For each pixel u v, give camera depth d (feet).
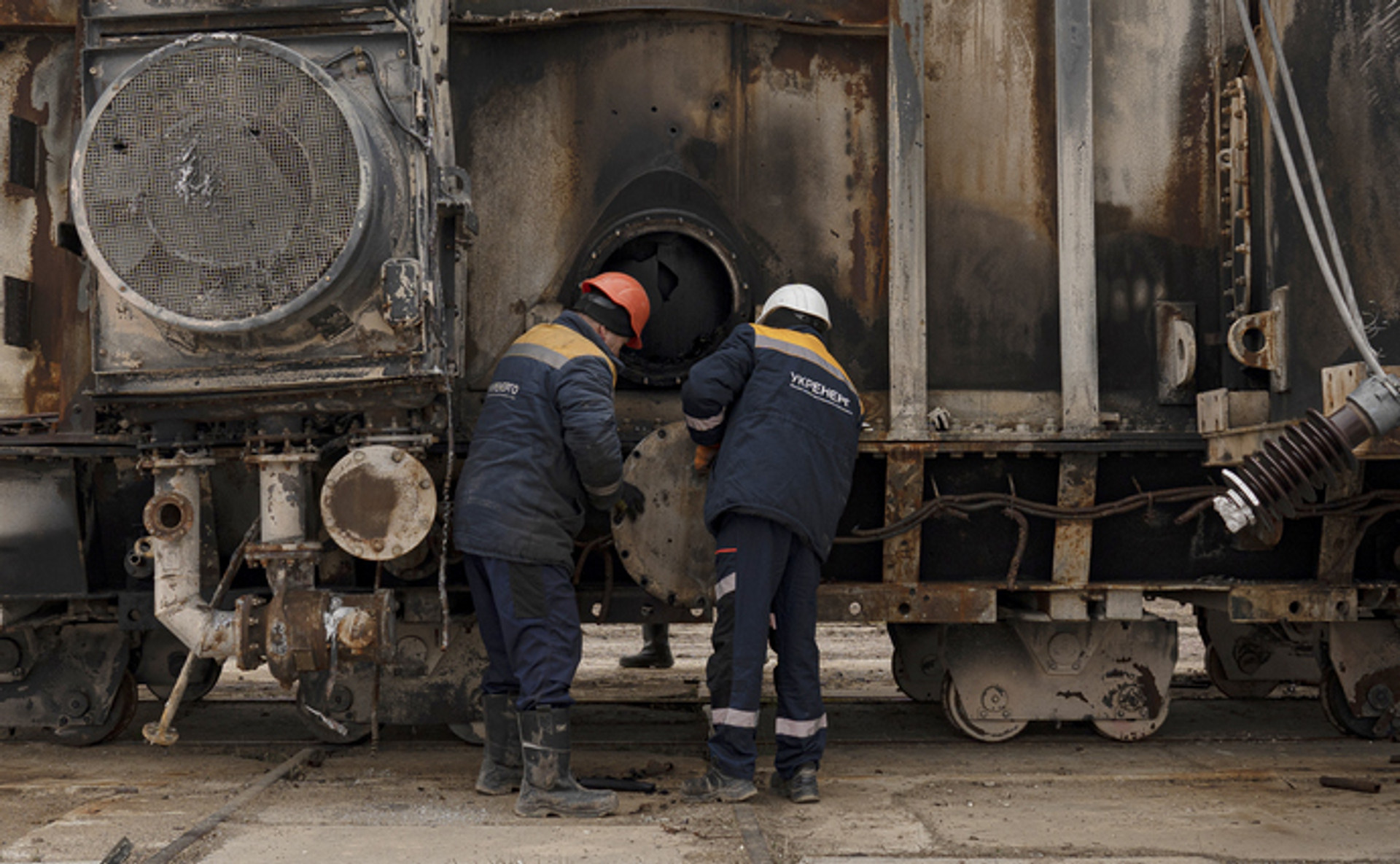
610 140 12.68
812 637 10.97
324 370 10.50
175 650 13.35
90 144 9.92
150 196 9.92
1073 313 12.53
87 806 10.47
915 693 15.88
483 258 12.59
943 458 12.79
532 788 10.20
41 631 13.00
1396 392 9.55
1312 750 13.28
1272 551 13.14
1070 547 12.62
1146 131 13.01
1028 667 13.37
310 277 9.90
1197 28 13.04
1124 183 12.97
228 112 9.89
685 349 12.64
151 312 9.93
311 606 10.61
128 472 12.23
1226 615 16.33
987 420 12.73
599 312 11.13
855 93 12.82
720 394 10.73
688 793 10.73
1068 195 12.58
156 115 9.93
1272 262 12.08
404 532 10.41
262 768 12.23
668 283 12.64
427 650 12.36
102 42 10.67
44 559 11.94
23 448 11.58
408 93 10.50
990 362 12.82
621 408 12.66
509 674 10.98
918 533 12.55
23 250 12.33
